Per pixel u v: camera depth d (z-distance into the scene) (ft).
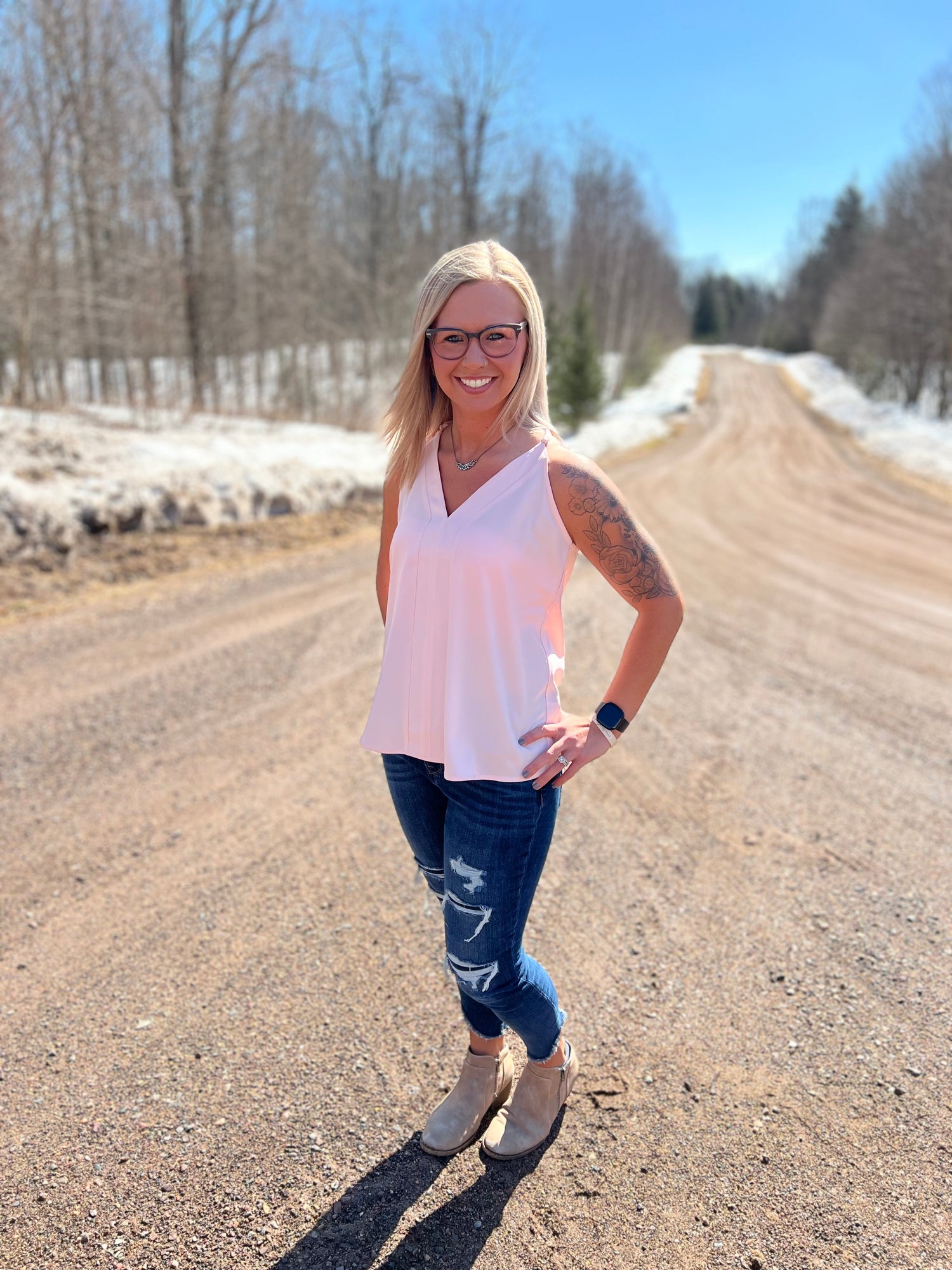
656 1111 6.30
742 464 77.46
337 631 19.51
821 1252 5.16
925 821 11.37
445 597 4.82
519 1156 5.86
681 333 285.43
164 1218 5.36
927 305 117.70
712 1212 5.43
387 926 8.59
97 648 17.53
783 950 8.36
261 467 33.35
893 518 47.37
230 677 16.14
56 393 53.93
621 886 9.51
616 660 17.97
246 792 11.56
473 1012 5.87
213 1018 7.22
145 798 11.32
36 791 11.38
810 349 250.37
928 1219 5.37
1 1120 6.12
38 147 40.86
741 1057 6.86
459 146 108.27
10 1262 5.05
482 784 4.90
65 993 7.53
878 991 7.75
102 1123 6.10
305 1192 5.57
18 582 21.53
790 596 26.43
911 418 113.60
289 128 78.38
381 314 82.58
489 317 4.68
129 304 48.80
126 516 26.23
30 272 40.47
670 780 12.47
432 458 5.18
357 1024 7.16
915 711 15.90
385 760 5.47
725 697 16.37
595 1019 7.29
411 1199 5.52
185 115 60.23
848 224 239.09
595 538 4.69
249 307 74.13
